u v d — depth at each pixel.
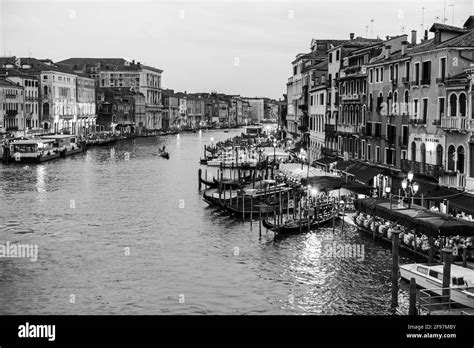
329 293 25.83
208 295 26.09
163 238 36.09
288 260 30.70
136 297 25.95
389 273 27.84
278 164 68.31
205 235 36.81
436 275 24.30
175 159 92.00
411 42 47.94
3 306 24.95
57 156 88.88
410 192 36.09
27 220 41.03
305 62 83.88
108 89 161.62
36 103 113.44
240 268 29.73
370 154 48.91
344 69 56.12
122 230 38.22
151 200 50.09
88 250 33.22
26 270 29.53
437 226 26.55
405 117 41.94
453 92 35.47
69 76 127.25
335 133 58.34
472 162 33.53
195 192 55.28
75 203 47.94
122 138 140.75
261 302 25.14
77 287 27.19
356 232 35.84
